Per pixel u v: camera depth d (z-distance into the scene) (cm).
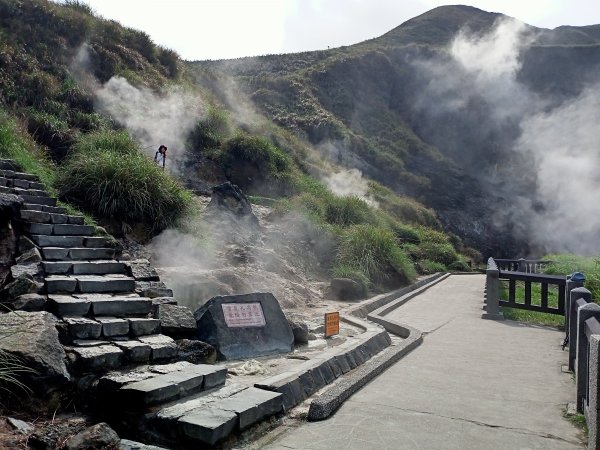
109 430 370
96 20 1967
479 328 905
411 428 430
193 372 461
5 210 715
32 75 1442
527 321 984
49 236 725
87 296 581
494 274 1012
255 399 431
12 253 683
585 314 470
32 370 412
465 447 393
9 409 404
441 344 770
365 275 1250
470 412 470
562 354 712
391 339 815
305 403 488
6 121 1134
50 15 1744
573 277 804
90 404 432
